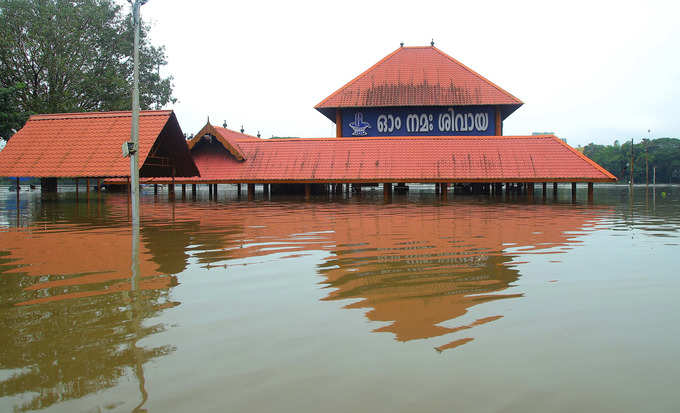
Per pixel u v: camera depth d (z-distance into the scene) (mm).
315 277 5598
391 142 23594
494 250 7469
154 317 4098
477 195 25750
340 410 2547
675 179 66750
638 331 3732
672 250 7457
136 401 2660
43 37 31281
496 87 29859
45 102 33250
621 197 25281
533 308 4332
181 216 13695
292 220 12398
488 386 2828
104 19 35531
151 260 6703
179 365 3119
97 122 19641
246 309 4320
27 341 3545
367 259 6727
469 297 4711
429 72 31453
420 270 5977
